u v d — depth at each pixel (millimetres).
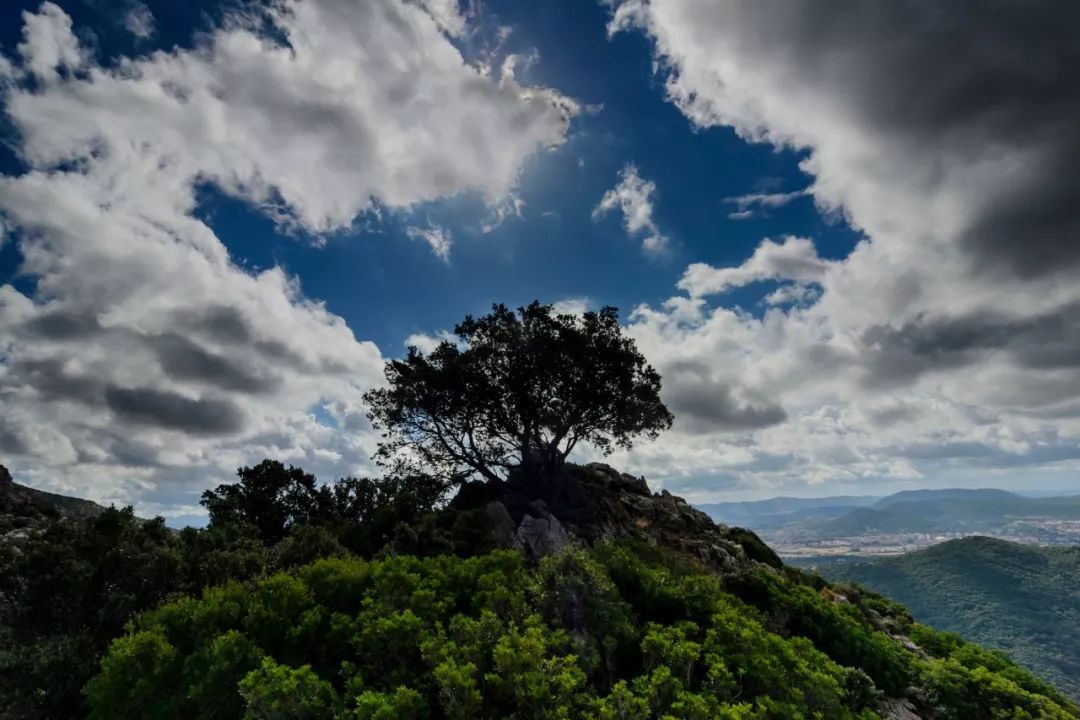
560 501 32938
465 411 33438
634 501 37125
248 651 12922
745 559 34438
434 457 34188
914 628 29719
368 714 10656
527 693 11711
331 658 13969
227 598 15281
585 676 12797
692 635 17125
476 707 11523
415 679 12641
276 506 29969
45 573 16844
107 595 17391
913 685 21203
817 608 22047
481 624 14023
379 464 34031
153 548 19188
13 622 16438
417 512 27328
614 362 32688
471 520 27062
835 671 17578
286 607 14719
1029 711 19312
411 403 32719
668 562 24922
